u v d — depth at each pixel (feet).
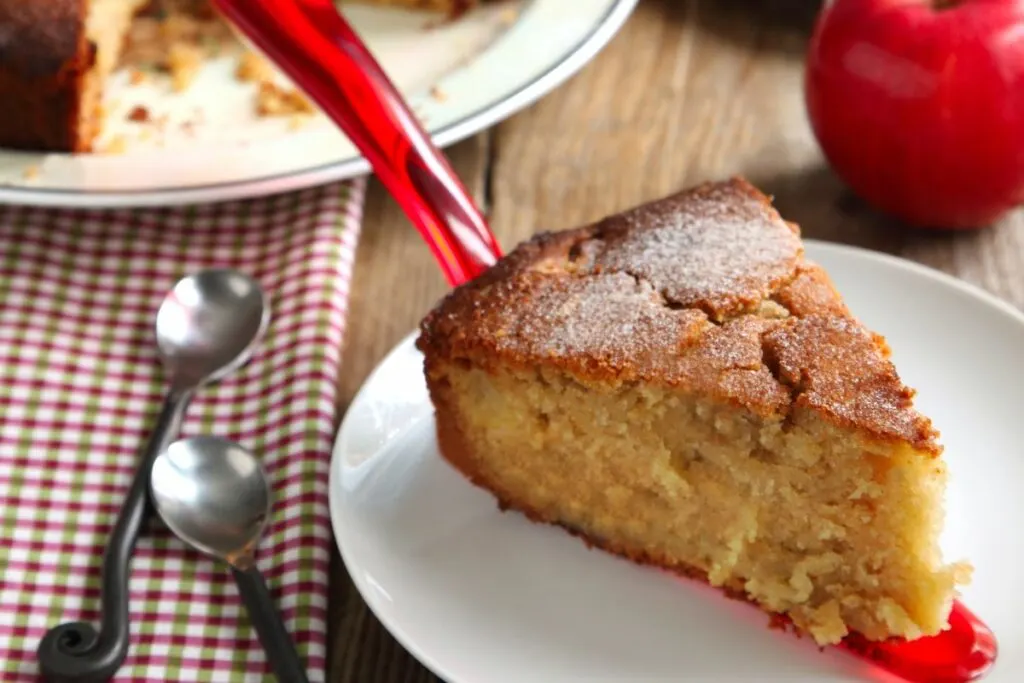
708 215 2.05
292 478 2.08
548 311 1.98
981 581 1.91
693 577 1.98
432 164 2.14
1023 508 1.95
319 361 2.17
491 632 1.91
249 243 2.33
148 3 2.65
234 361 2.19
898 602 1.90
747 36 2.58
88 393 2.18
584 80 2.53
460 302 2.00
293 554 2.01
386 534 1.99
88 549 2.04
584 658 1.90
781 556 1.95
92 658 1.93
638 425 1.95
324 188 2.36
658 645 1.91
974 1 2.18
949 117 2.17
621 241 2.04
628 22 2.61
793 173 2.39
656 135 2.45
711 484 1.95
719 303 1.96
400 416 2.08
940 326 2.09
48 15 2.31
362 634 1.99
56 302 2.26
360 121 2.16
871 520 1.89
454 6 2.56
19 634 1.98
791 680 1.87
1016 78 2.15
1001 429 2.01
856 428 1.86
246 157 2.30
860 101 2.21
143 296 2.28
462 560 1.98
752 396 1.89
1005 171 2.20
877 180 2.27
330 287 2.25
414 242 2.35
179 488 2.04
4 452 2.11
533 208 2.37
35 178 2.28
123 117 2.46
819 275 1.99
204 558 2.03
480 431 2.01
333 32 2.19
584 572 1.97
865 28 2.20
